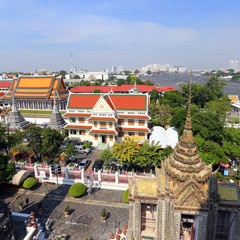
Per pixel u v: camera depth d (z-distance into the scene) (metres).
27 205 37.16
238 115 101.38
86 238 28.86
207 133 47.75
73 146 49.00
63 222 32.78
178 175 21.50
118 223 32.41
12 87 90.50
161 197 22.02
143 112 60.34
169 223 22.14
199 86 113.38
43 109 85.94
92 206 36.72
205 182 21.59
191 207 20.89
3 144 50.72
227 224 22.84
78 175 43.25
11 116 74.44
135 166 47.44
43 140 48.09
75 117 64.50
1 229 25.84
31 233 28.00
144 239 24.05
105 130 59.59
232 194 22.23
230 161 50.88
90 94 65.88
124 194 37.00
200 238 21.59
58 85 84.88
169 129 65.81
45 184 43.91
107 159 44.69
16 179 40.09
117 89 150.62
